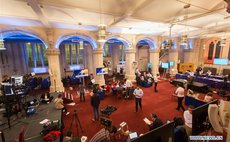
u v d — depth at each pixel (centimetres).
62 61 1426
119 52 1834
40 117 532
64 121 618
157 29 1104
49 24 810
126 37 1212
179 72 1501
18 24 793
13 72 1205
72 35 980
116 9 621
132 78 1316
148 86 1154
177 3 583
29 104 622
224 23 963
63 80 1276
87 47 1512
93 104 606
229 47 1359
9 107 498
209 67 1496
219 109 225
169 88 1112
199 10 665
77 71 1001
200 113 241
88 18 755
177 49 1530
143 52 1864
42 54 1338
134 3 562
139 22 866
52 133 401
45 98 703
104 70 1109
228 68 1385
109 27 952
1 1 537
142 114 666
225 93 910
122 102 841
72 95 995
